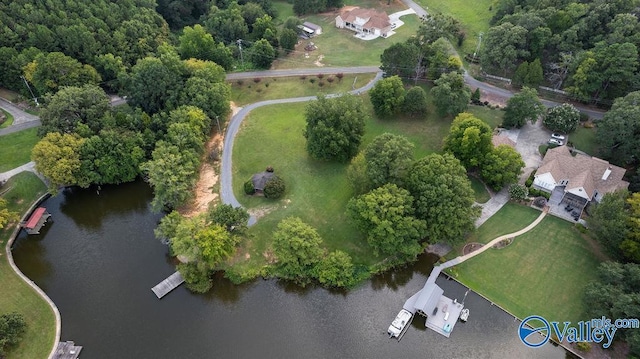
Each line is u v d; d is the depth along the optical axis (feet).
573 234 282.36
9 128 362.12
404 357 230.27
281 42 473.67
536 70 377.91
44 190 322.75
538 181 310.24
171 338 238.48
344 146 331.16
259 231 289.94
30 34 383.65
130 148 326.24
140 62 376.89
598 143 331.98
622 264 244.63
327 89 424.87
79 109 333.62
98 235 298.56
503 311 246.68
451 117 378.53
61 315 248.32
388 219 256.73
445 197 261.44
